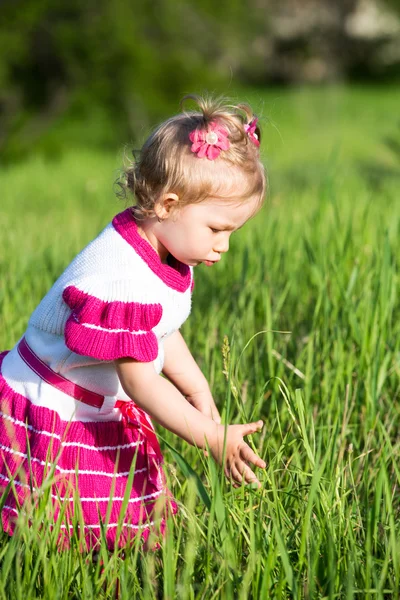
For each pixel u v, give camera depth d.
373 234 5.12
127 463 2.66
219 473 2.48
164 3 20.61
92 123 19.84
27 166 16.42
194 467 3.02
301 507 2.49
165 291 2.64
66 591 2.17
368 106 27.30
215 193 2.54
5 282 4.56
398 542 2.32
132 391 2.53
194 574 2.29
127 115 19.89
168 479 2.84
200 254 2.62
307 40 37.06
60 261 5.23
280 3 35.94
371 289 4.01
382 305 3.51
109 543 2.56
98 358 2.46
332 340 3.59
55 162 17.64
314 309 4.02
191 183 2.53
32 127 19.75
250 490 2.37
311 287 4.38
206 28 22.64
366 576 2.17
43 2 19.06
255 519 2.45
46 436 2.59
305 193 9.57
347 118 24.30
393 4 37.12
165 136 2.58
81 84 19.56
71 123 19.84
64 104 19.88
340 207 6.04
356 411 3.31
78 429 2.62
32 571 2.23
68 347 2.48
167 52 20.55
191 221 2.58
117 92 19.73
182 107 2.76
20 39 19.19
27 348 2.71
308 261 4.48
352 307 3.61
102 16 19.55
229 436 2.44
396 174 10.25
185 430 2.48
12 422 2.65
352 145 17.98
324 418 3.20
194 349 3.88
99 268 2.58
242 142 2.56
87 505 2.57
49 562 2.21
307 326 4.00
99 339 2.46
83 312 2.48
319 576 2.25
